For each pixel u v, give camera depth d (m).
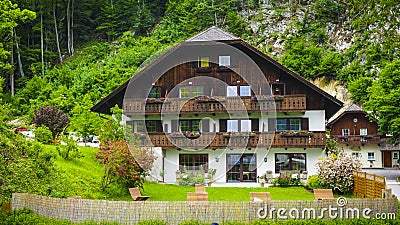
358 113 47.47
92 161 24.03
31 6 68.75
